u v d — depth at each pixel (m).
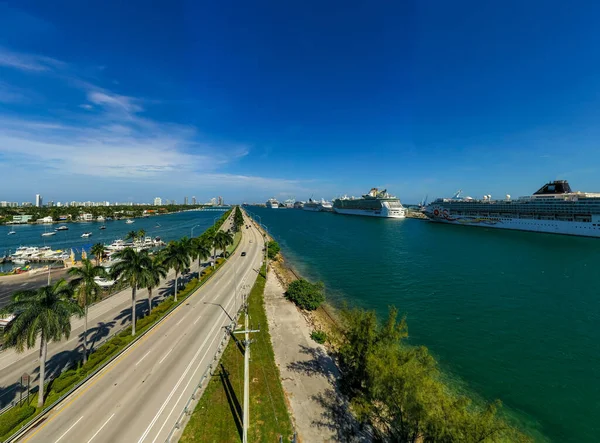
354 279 69.44
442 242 122.38
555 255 93.25
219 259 81.12
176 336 35.34
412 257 92.69
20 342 22.11
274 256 86.56
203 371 28.31
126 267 35.31
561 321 45.25
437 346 38.16
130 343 32.75
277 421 22.94
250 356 31.70
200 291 53.66
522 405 27.77
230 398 24.89
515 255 93.88
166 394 24.83
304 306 48.75
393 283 65.44
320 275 73.50
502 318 46.41
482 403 27.98
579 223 132.75
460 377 31.94
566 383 30.72
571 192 148.00
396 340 25.09
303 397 26.33
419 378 19.17
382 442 21.98
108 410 22.86
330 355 34.03
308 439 21.77
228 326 38.47
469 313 48.38
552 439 24.02
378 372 21.03
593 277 68.50
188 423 21.78
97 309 45.84
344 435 22.33
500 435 16.47
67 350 33.31
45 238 140.75
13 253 104.88
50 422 21.52
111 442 19.91
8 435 19.75
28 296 24.11
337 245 118.12
